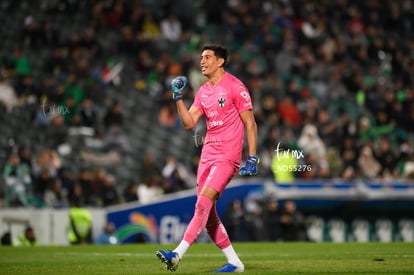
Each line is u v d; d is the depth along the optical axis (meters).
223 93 26.83
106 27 87.56
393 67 98.62
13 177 62.47
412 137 88.06
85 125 74.00
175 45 90.06
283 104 81.06
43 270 28.39
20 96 73.50
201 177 27.17
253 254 37.66
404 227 71.19
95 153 73.88
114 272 27.12
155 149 78.94
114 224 59.84
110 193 64.75
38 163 63.88
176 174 68.38
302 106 83.44
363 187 69.00
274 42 93.62
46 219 57.50
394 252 37.81
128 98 83.25
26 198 62.03
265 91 85.06
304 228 65.56
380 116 87.38
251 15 96.12
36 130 72.38
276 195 65.31
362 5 105.75
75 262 32.94
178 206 62.00
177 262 25.45
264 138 76.00
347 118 82.88
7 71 76.00
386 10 106.44
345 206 68.69
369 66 97.81
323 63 94.62
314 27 98.12
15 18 86.06
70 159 71.94
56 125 72.31
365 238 69.62
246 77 85.88
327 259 33.03
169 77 83.00
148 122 82.06
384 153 77.81
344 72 93.62
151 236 60.94
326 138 78.25
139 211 60.78
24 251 42.75
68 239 57.97
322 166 72.12
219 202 63.59
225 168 26.62
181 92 27.02
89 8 89.44
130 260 33.62
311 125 74.56
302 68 92.25
